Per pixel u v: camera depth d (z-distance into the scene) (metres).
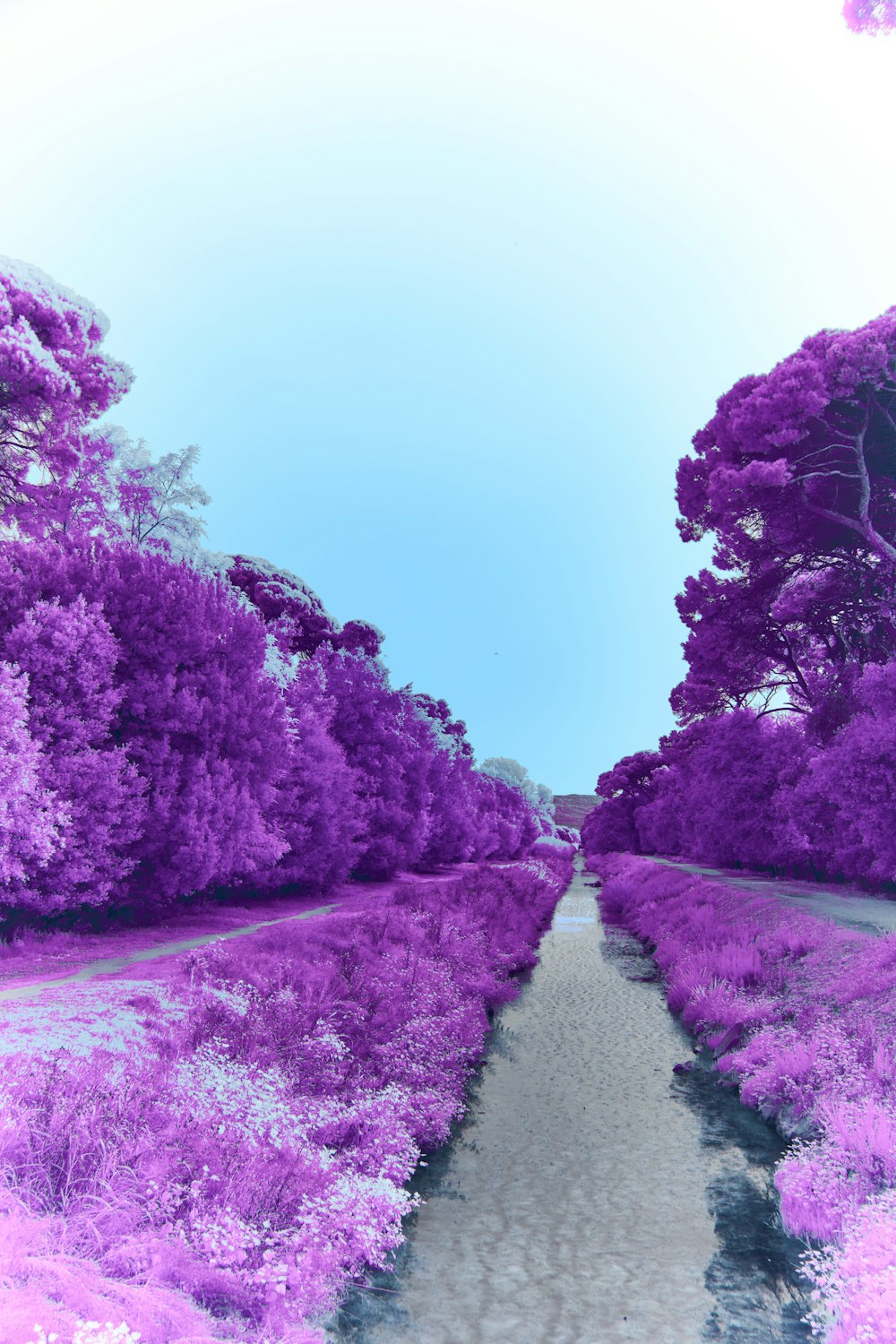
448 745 61.16
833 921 17.73
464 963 18.75
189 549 25.83
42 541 21.84
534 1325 5.93
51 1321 3.90
